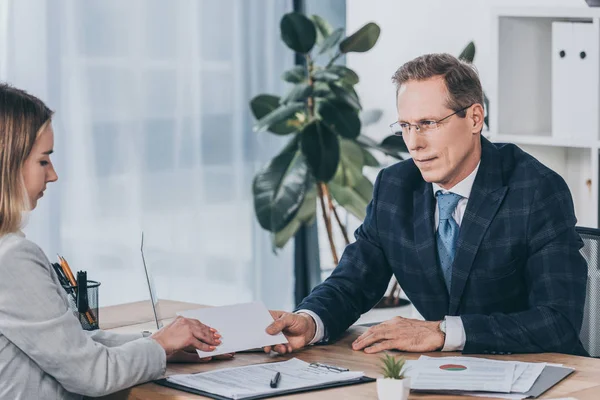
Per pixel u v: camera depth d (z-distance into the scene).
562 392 1.79
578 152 3.77
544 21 3.74
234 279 4.85
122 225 4.34
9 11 3.84
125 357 1.89
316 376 1.91
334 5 5.21
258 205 4.39
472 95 2.18
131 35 4.31
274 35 4.95
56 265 2.39
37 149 1.88
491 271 2.25
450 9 4.40
